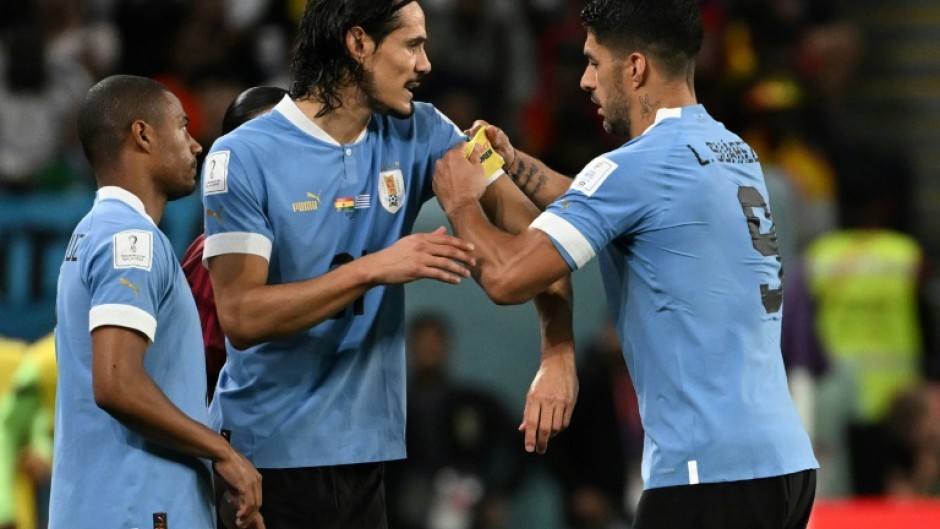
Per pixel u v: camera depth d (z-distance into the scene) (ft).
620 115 45.57
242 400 46.29
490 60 113.91
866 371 103.45
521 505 90.33
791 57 120.16
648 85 44.98
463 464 87.51
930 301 105.91
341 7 44.42
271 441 45.91
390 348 47.24
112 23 115.24
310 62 45.34
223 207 44.60
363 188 45.96
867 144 118.01
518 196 48.19
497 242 44.34
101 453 42.70
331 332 45.70
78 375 42.91
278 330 43.86
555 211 43.80
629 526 89.35
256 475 43.11
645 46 44.65
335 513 46.39
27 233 92.73
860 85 130.62
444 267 43.32
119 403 40.93
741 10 120.47
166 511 42.63
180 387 43.50
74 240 43.65
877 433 93.25
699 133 44.45
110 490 42.50
